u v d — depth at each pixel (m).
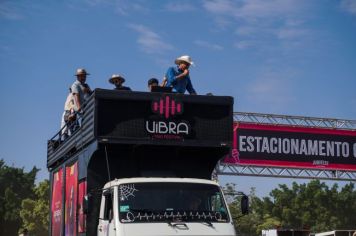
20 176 130.62
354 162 36.06
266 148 34.56
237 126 34.28
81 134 10.79
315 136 35.53
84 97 13.73
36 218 96.44
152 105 10.21
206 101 10.53
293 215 100.50
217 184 9.77
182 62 11.74
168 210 9.32
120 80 13.35
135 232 8.98
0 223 97.50
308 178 35.41
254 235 86.94
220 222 9.39
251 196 104.44
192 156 10.89
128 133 10.06
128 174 10.43
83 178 10.53
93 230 9.98
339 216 102.31
